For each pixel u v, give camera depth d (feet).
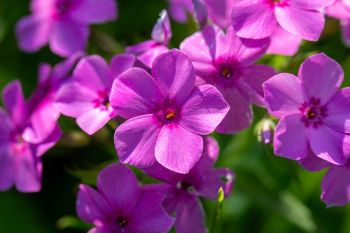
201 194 0.63
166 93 0.60
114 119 0.62
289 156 0.59
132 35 0.79
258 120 0.68
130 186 0.62
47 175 0.89
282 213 0.78
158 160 0.59
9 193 0.88
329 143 0.60
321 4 0.62
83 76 0.66
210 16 0.66
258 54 0.62
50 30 0.85
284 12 0.62
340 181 0.61
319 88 0.61
